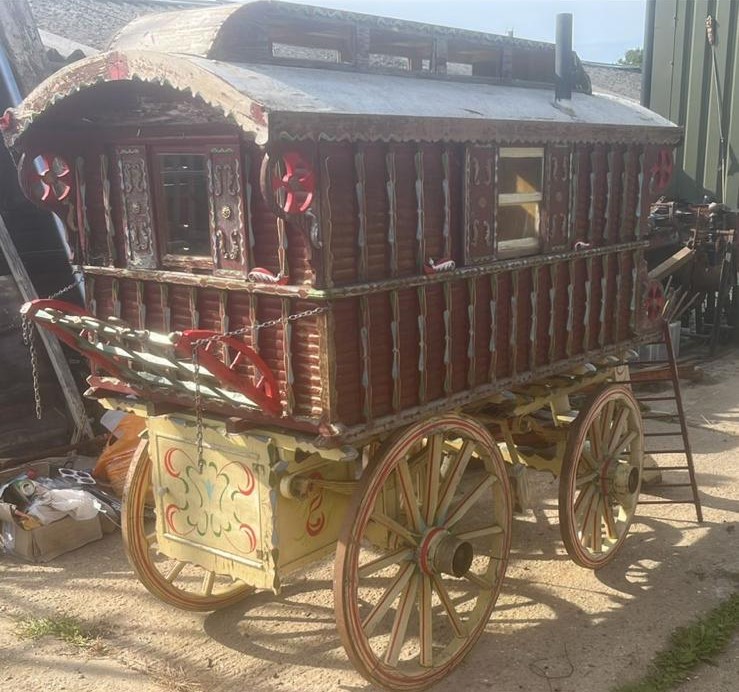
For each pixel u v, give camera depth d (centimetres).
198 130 349
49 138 387
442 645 432
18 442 656
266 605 477
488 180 391
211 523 393
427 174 362
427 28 413
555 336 454
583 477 505
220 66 312
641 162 500
